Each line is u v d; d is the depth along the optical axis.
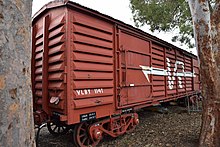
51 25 4.26
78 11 4.09
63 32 3.91
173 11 11.25
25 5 1.31
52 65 4.20
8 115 1.14
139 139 5.10
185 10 10.20
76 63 3.96
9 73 1.16
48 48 4.33
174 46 8.52
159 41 7.25
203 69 4.24
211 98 4.17
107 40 4.76
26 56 1.30
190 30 11.09
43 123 4.19
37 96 4.64
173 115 8.61
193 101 11.30
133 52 5.73
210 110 4.17
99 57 4.49
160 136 5.31
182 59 10.01
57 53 4.03
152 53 6.89
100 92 4.45
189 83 10.95
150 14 10.93
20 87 1.23
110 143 4.82
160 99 7.19
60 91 3.91
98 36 4.48
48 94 4.27
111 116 4.95
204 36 4.14
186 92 10.18
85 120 4.07
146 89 6.31
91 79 4.23
